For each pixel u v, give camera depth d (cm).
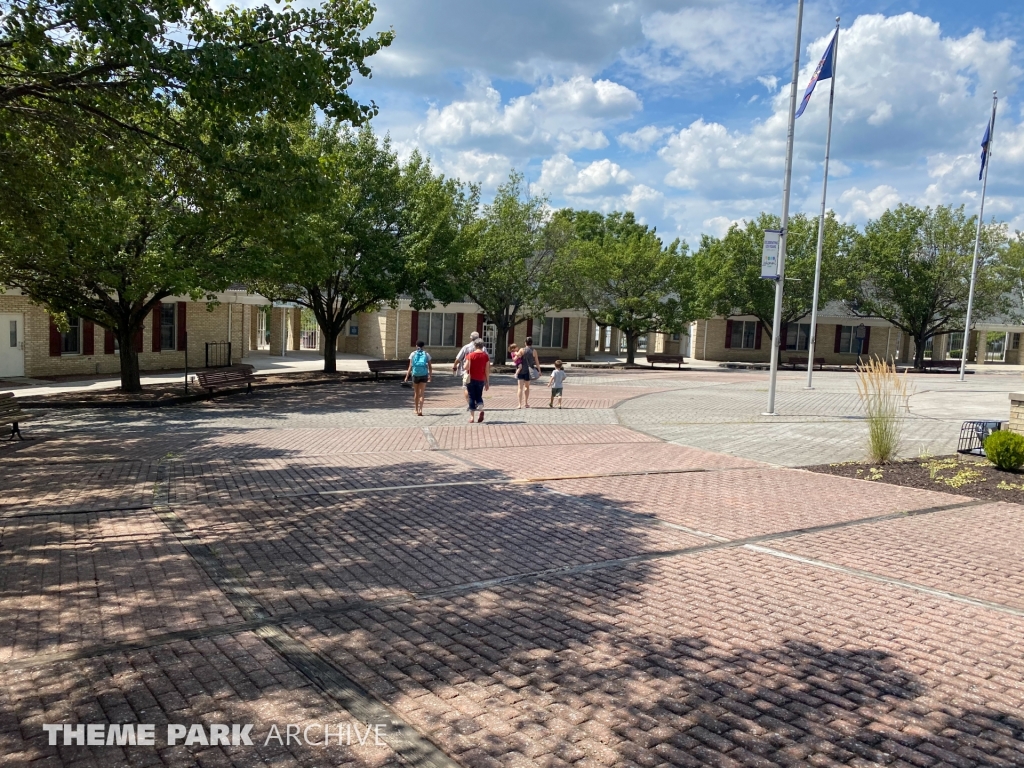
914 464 1159
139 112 952
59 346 2519
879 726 388
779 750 364
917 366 4100
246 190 895
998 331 4872
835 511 862
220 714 388
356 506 852
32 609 526
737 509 865
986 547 719
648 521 803
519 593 579
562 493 934
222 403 1969
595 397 2158
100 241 1366
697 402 2050
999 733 383
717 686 428
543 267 3575
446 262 2695
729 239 4088
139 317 2036
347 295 2688
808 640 494
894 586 604
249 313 4131
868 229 4131
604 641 488
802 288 4056
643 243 3772
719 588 594
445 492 930
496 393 2258
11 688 410
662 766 348
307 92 874
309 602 552
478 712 395
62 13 771
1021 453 1070
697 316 3791
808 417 1747
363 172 2561
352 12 933
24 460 1122
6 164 930
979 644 493
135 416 1689
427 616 529
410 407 1888
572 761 351
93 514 800
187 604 541
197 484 958
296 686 420
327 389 2358
